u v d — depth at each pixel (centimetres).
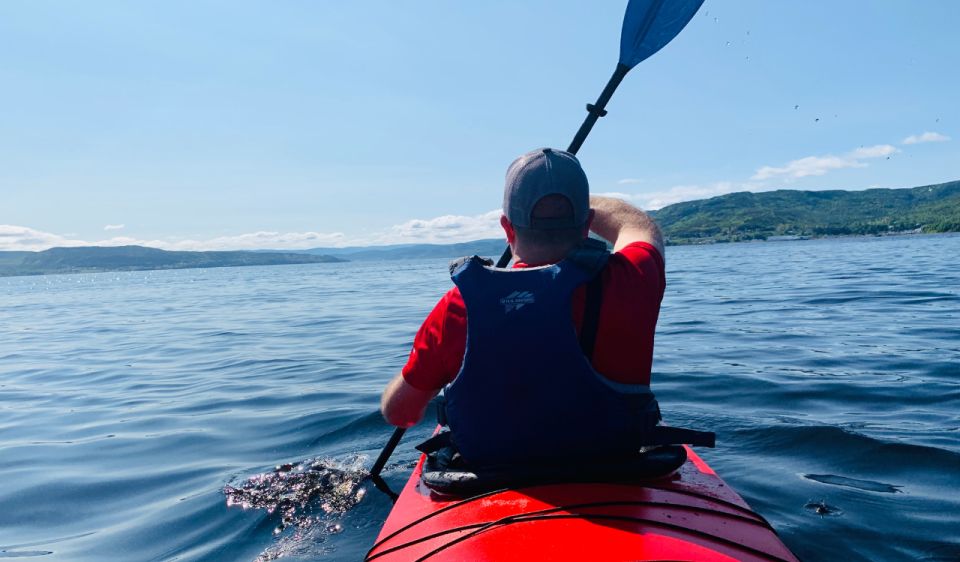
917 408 437
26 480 397
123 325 1559
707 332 870
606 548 132
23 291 5544
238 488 353
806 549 247
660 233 178
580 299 150
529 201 153
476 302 149
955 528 260
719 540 138
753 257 4353
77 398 662
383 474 355
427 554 143
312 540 282
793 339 775
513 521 145
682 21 277
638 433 158
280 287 3572
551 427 154
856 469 329
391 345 913
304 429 467
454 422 162
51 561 284
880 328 830
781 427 402
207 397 620
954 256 2845
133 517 330
